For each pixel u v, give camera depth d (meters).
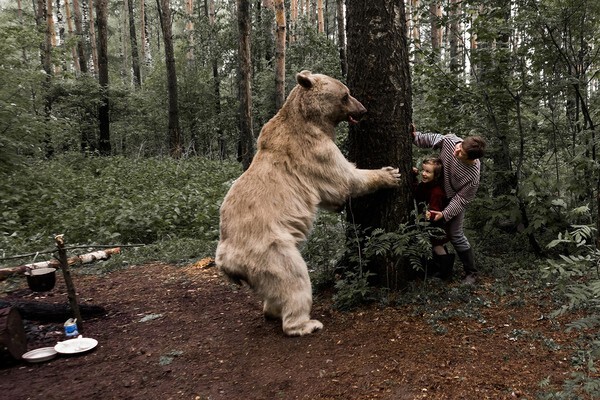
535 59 5.93
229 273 4.21
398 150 4.73
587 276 4.59
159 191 11.30
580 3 5.39
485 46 6.18
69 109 20.48
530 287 4.72
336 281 5.14
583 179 5.56
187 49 24.64
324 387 3.29
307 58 19.52
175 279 6.55
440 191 4.86
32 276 5.04
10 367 4.13
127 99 24.70
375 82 4.66
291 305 4.07
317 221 5.43
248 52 12.34
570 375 3.08
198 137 24.36
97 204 10.57
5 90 12.45
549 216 5.69
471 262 5.02
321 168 4.32
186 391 3.47
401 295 4.70
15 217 9.12
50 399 3.51
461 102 6.41
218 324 4.77
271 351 3.93
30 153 15.09
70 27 31.92
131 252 7.89
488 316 4.16
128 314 5.34
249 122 12.55
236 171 14.62
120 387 3.62
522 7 5.70
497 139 6.14
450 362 3.42
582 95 5.88
